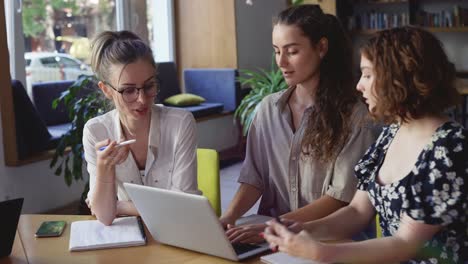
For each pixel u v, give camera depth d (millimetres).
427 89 1370
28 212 4441
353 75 2064
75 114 3896
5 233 1623
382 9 7281
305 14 2012
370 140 2008
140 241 1748
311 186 2080
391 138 1608
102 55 1964
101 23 5992
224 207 4617
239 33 6844
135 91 1936
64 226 1922
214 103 6605
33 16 5258
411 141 1479
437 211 1361
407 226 1400
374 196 1563
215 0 6730
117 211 2006
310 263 1549
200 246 1651
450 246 1413
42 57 5371
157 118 2127
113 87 1949
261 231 1738
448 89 1409
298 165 2104
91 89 4160
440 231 1414
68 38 5629
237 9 6789
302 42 1995
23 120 4391
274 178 2164
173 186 2100
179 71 7047
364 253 1352
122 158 1874
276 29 2039
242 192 2199
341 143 2018
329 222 1664
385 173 1553
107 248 1726
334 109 2029
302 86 2109
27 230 1896
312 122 2051
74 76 5715
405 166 1479
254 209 4164
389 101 1397
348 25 7180
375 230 2145
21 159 4344
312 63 2025
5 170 4258
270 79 5754
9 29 4988
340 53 2057
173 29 6922
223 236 1566
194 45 6914
